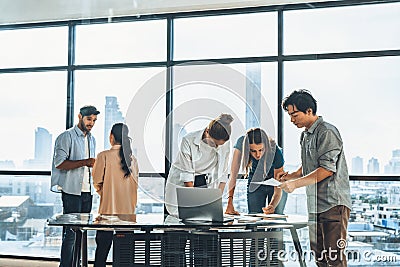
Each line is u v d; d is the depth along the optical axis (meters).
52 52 3.61
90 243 2.27
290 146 3.32
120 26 3.73
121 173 2.50
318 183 2.83
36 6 3.64
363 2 3.50
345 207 2.80
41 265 3.13
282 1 3.54
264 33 3.59
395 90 3.41
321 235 2.69
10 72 3.56
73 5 3.66
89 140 3.31
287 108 3.24
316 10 3.56
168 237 2.14
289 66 3.54
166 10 3.65
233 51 3.62
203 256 2.12
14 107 3.47
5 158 3.38
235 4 3.62
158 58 3.67
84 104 3.52
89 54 3.68
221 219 2.14
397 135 3.36
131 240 2.17
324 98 3.47
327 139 2.92
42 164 3.34
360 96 3.43
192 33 3.68
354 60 3.48
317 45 3.54
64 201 3.04
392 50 3.45
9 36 3.62
